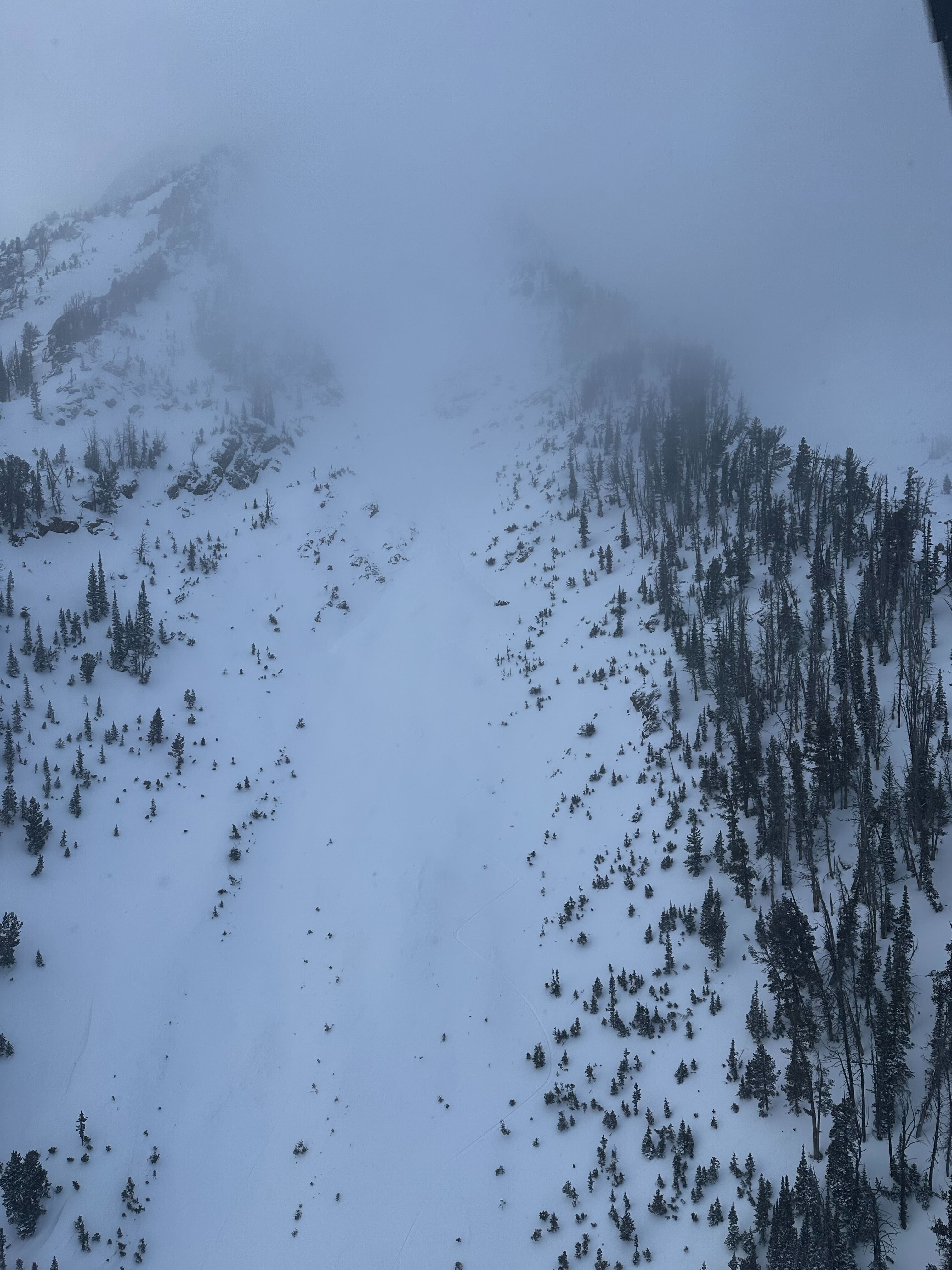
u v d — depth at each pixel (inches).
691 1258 2130.9
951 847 2787.9
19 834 3745.1
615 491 6269.7
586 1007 2970.0
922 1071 2233.0
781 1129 2332.7
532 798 4045.3
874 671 3467.0
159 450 6732.3
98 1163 2755.9
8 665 4554.6
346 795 4303.6
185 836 3971.5
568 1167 2527.1
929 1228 1939.0
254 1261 2517.2
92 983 3292.3
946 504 5172.2
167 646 5142.7
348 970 3403.1
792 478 5354.3
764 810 3157.0
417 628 5620.1
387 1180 2667.3
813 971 2404.0
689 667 4104.3
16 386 7032.5
